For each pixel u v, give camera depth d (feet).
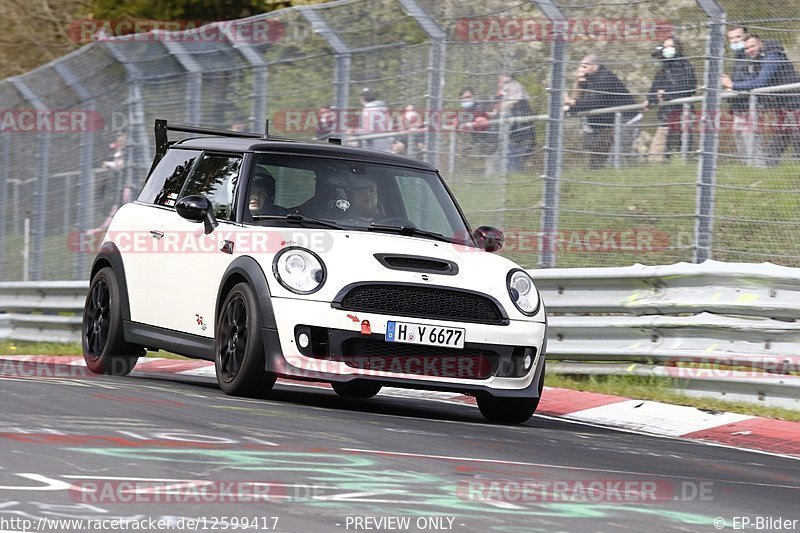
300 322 77.10
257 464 52.90
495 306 80.07
